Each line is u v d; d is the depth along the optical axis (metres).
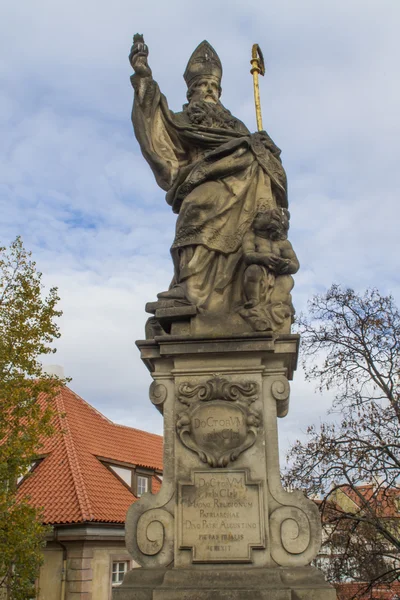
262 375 5.00
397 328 13.93
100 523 17.42
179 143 6.48
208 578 4.32
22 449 14.34
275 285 5.45
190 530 4.55
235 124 6.67
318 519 4.54
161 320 5.38
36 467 19.58
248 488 4.61
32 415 15.08
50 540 17.27
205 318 5.28
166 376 5.12
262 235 5.66
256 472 4.67
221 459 4.66
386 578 11.84
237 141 6.01
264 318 5.13
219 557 4.46
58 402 22.61
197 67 7.09
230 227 5.77
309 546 4.48
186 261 5.65
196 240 5.64
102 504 18.31
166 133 6.43
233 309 5.42
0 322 15.58
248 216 5.81
